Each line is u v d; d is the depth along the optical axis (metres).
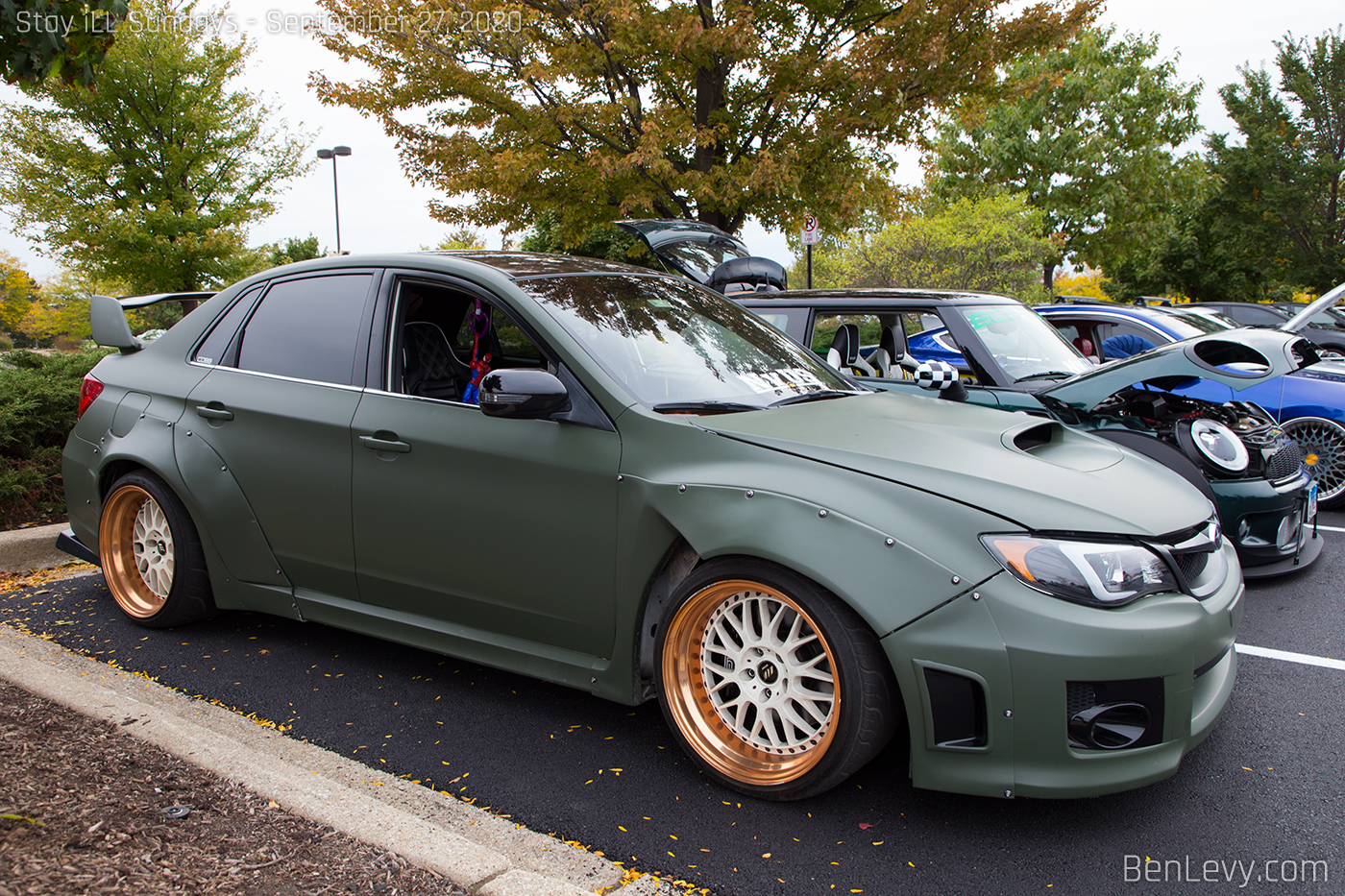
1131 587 2.43
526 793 2.78
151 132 18.44
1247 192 37.97
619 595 2.91
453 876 2.07
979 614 2.37
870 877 2.34
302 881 2.01
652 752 3.06
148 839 2.12
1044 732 2.35
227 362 4.02
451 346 3.77
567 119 11.68
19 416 6.00
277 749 3.05
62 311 44.94
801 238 12.94
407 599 3.46
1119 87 32.94
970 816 2.64
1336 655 3.94
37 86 3.01
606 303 3.52
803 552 2.52
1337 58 37.84
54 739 2.65
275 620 4.39
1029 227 21.00
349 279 3.80
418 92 12.12
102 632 4.20
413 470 3.33
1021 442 3.05
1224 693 2.72
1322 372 6.81
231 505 3.85
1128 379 5.02
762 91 12.24
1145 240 33.31
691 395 3.19
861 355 6.50
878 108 11.53
